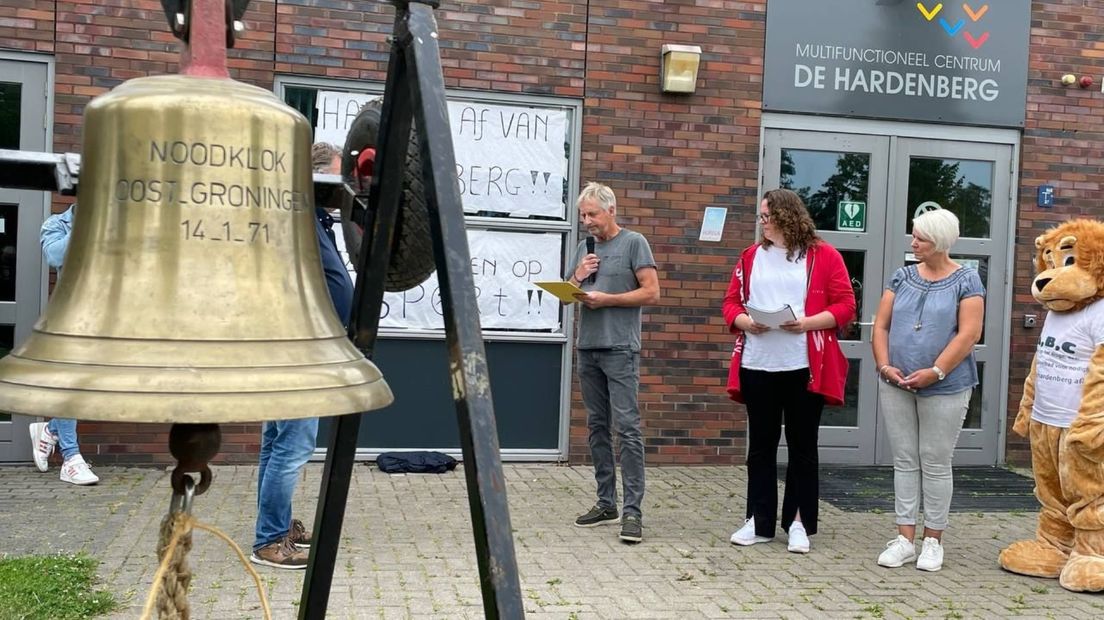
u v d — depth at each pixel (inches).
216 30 68.7
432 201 65.0
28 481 264.7
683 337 313.4
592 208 229.0
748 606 185.6
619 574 202.7
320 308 69.5
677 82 305.9
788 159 324.5
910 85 327.0
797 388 220.8
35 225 282.4
